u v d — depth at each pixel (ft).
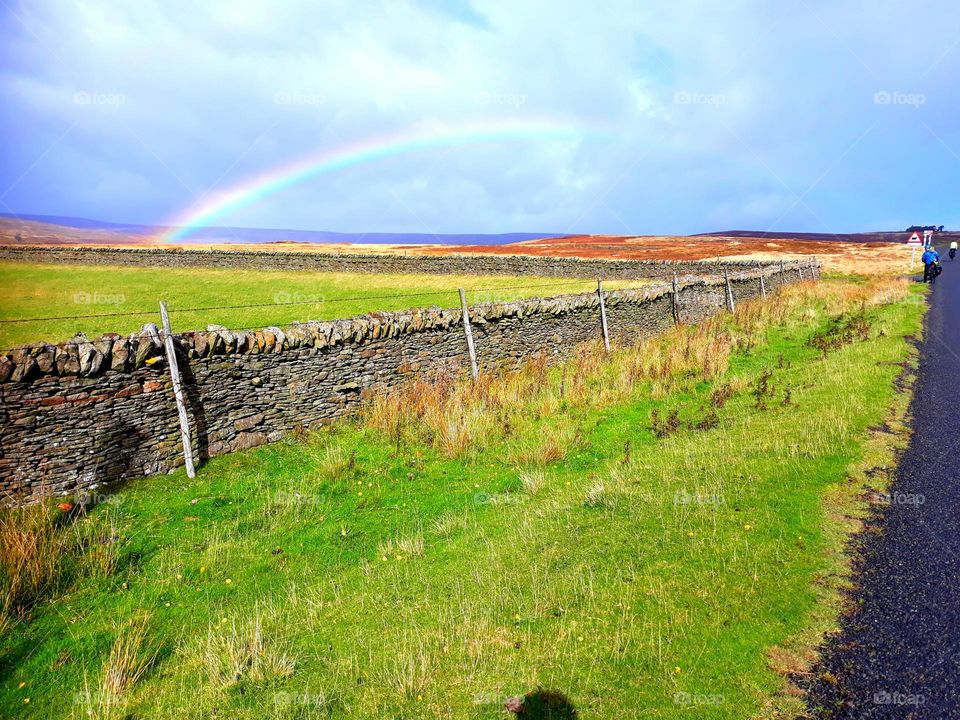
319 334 35.06
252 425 32.58
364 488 27.73
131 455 27.99
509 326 47.70
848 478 23.32
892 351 44.29
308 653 15.96
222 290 97.45
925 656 13.64
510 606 17.12
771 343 54.49
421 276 120.06
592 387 42.68
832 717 12.05
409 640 15.94
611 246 227.20
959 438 26.84
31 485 25.30
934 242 295.89
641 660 14.17
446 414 34.55
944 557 17.60
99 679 15.24
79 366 26.20
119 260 141.59
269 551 22.17
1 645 16.70
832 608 15.60
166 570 20.86
